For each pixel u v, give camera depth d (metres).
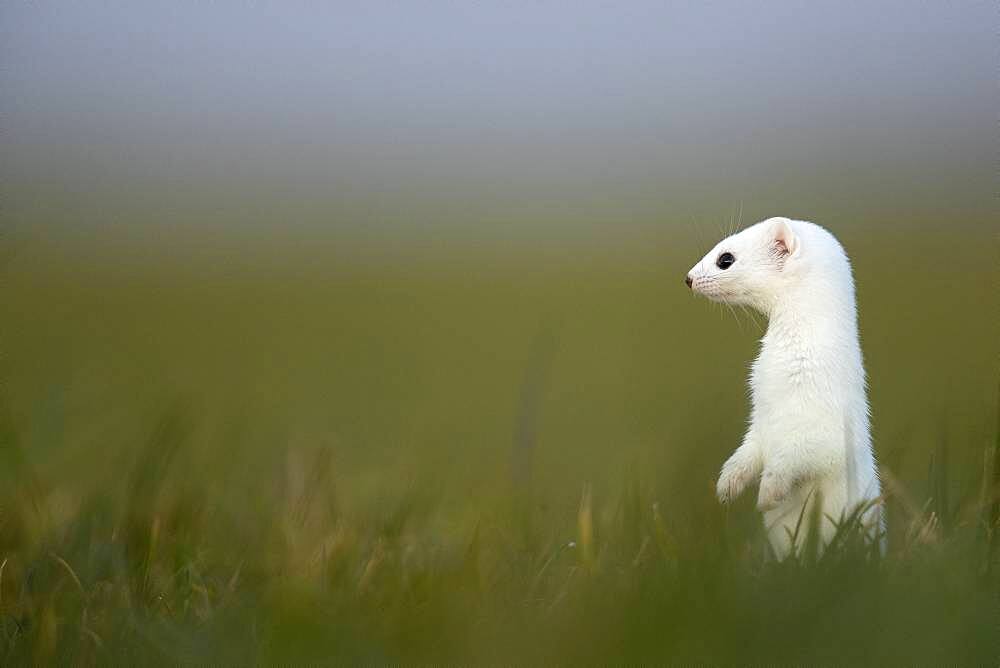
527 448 16.89
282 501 15.88
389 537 14.17
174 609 11.70
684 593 10.26
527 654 10.08
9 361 25.08
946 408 13.97
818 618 9.89
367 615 10.88
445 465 19.66
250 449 20.73
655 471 16.34
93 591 12.01
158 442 14.70
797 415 13.90
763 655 9.66
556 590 11.66
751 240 15.27
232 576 12.88
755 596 10.28
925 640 9.75
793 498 14.16
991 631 9.87
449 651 10.12
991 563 10.96
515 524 14.32
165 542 13.41
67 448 15.74
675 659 9.69
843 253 14.96
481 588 11.59
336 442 24.22
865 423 13.97
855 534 11.47
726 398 19.02
